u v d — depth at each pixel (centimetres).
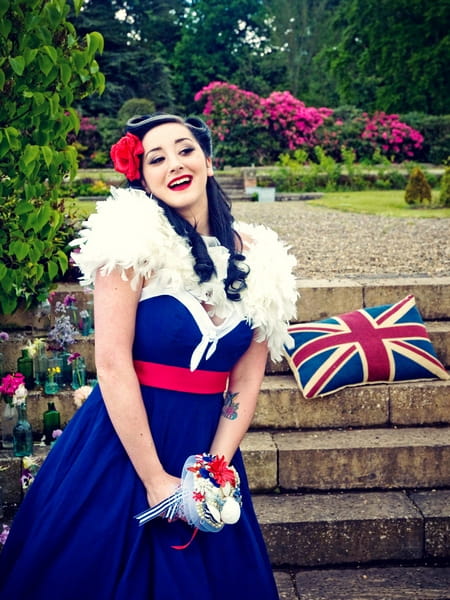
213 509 153
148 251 157
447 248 539
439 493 284
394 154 1784
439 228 689
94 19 2558
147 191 174
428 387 307
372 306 360
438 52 2056
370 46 2241
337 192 1399
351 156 1466
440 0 2025
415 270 444
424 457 286
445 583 251
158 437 165
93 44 305
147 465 158
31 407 308
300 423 306
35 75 296
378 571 260
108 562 158
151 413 166
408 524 263
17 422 288
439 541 264
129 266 155
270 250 179
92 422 174
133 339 164
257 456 283
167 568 158
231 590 168
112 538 159
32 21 281
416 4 2084
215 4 3369
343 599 241
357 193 1331
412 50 2166
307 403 305
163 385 166
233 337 170
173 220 166
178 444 167
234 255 173
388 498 279
